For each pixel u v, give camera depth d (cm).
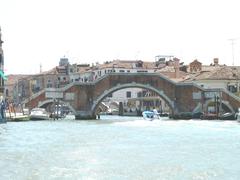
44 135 4419
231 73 9106
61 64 13788
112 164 2495
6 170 2292
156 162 2577
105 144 3578
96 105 7825
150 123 6650
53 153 2980
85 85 7819
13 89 14862
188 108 7988
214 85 8931
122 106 11456
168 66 12138
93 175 2161
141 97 11831
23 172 2233
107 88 7831
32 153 2980
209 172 2253
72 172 2238
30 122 6888
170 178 2102
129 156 2836
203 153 2995
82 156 2830
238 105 7950
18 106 9138
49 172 2234
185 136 4350
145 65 12375
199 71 10625
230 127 5656
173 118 8006
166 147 3353
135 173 2222
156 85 7938
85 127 5706
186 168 2372
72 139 3994
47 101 7825
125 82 7844
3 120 6375
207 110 8038
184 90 7981
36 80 13375
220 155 2892
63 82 12975
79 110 7838
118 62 12406
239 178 2102
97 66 12525
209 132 4850
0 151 3094
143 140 3931
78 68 13300
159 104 10888
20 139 3988
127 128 5522
